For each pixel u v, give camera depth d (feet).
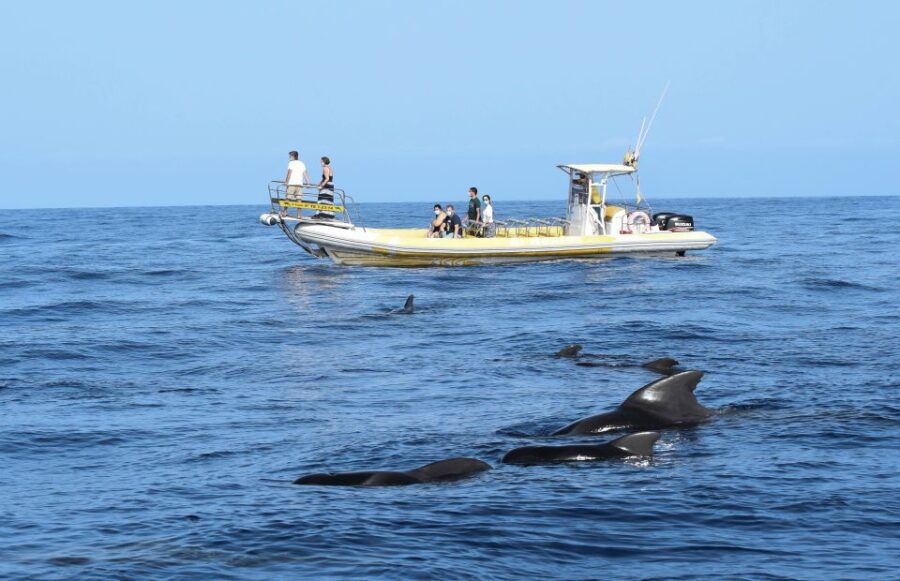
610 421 39.34
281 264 127.65
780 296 87.51
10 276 113.70
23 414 45.09
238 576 24.67
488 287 95.20
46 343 66.18
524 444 37.86
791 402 44.29
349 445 38.52
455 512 29.55
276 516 29.30
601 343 63.26
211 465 36.11
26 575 24.77
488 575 24.88
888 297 86.74
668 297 86.89
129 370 57.11
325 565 25.38
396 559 25.80
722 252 134.31
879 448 36.70
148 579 24.50
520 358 57.93
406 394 48.60
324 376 54.13
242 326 73.92
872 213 310.86
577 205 118.42
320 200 111.86
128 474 35.12
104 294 96.84
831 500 30.71
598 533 27.94
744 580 24.62
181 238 194.18
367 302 86.79
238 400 48.01
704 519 29.07
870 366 53.52
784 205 441.27
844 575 24.94
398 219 283.18
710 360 56.18
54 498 32.12
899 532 28.02
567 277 101.86
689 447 36.73
